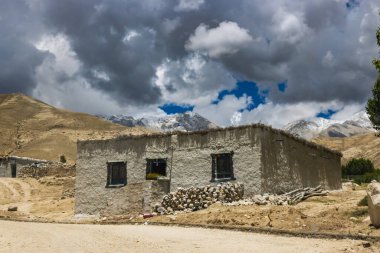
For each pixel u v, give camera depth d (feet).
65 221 88.07
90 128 490.49
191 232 56.59
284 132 97.55
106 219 89.04
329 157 123.34
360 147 467.93
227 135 92.12
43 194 156.66
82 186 102.89
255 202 79.66
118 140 102.27
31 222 81.35
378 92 90.79
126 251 42.27
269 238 50.16
